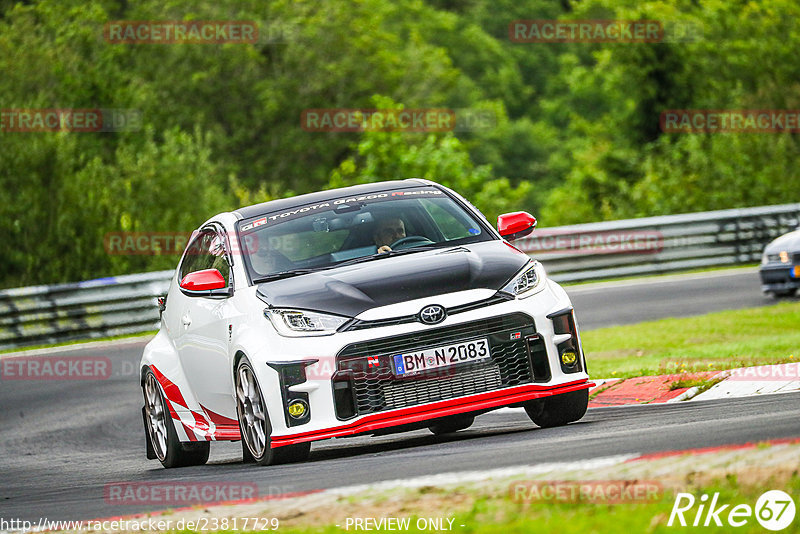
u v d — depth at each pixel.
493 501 16.44
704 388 31.06
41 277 91.62
